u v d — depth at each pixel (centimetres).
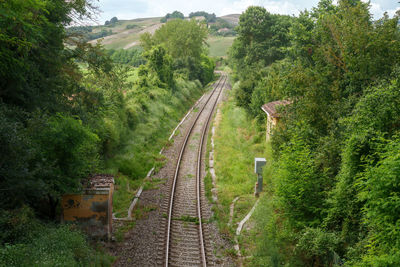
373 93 996
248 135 2753
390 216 626
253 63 4938
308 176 1012
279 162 1202
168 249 1084
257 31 5103
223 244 1157
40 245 793
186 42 6266
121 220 1266
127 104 2759
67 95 1533
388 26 1332
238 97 3369
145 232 1198
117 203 1421
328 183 1030
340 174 926
